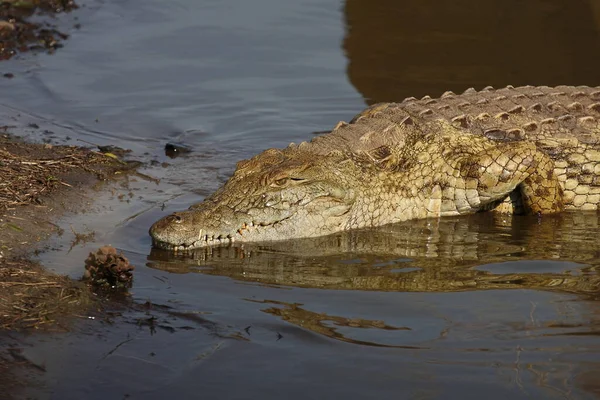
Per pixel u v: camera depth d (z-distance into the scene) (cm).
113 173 3478
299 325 2311
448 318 2344
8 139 3722
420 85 4544
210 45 5162
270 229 2988
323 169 3067
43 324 2281
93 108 4247
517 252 2862
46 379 2056
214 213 2947
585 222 3195
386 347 2191
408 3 5775
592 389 1995
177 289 2547
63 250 2758
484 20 5450
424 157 3228
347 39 5234
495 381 2033
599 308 2395
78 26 5506
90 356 2159
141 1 6003
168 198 3269
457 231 3097
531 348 2177
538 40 5134
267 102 4350
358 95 4434
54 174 3356
